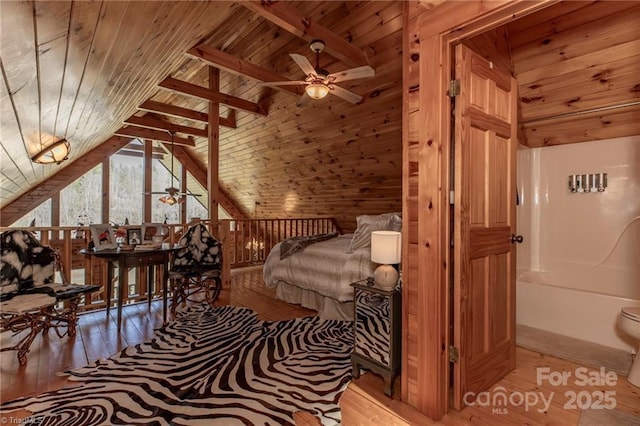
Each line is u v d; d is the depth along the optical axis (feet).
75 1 3.36
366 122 15.19
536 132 11.06
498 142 6.83
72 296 8.77
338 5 11.34
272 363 7.72
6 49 3.48
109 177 26.04
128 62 6.46
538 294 9.58
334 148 17.74
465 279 5.96
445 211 5.72
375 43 11.89
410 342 6.14
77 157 20.35
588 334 8.70
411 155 6.08
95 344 8.74
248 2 8.38
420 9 5.85
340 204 21.75
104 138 19.56
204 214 32.86
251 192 27.55
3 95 4.56
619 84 8.17
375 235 7.05
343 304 10.78
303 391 6.56
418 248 5.96
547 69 8.75
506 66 8.27
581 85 8.66
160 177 30.89
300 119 17.34
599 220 10.50
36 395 6.33
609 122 9.60
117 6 4.00
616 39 7.44
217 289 12.69
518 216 11.53
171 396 6.30
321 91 10.34
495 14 4.88
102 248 10.43
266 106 17.88
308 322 10.52
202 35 8.61
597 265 10.50
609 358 7.75
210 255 12.80
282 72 15.57
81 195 26.32
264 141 20.65
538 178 11.74
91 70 5.73
